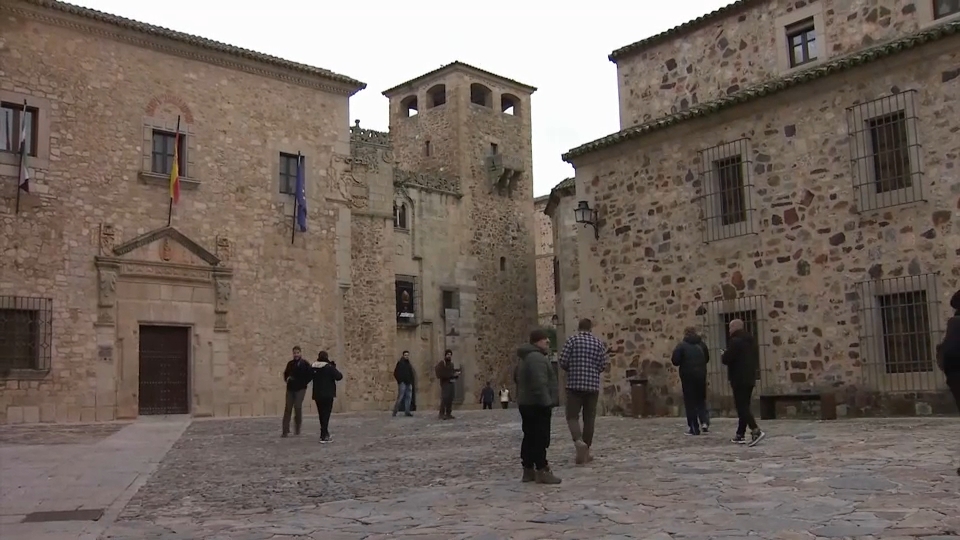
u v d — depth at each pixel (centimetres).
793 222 1673
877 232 1549
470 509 718
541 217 4866
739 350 1159
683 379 1356
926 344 1478
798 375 1645
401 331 3438
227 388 2480
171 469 1112
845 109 1605
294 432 1745
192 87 2505
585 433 1034
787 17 1878
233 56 2567
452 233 3706
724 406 1756
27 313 2164
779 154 1705
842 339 1585
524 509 707
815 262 1634
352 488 888
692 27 2055
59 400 2181
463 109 3834
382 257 3097
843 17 1784
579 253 2075
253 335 2550
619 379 1966
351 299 2964
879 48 1532
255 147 2617
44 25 2247
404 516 696
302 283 2673
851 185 1588
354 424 2025
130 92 2383
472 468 1027
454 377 2219
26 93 2203
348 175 2833
